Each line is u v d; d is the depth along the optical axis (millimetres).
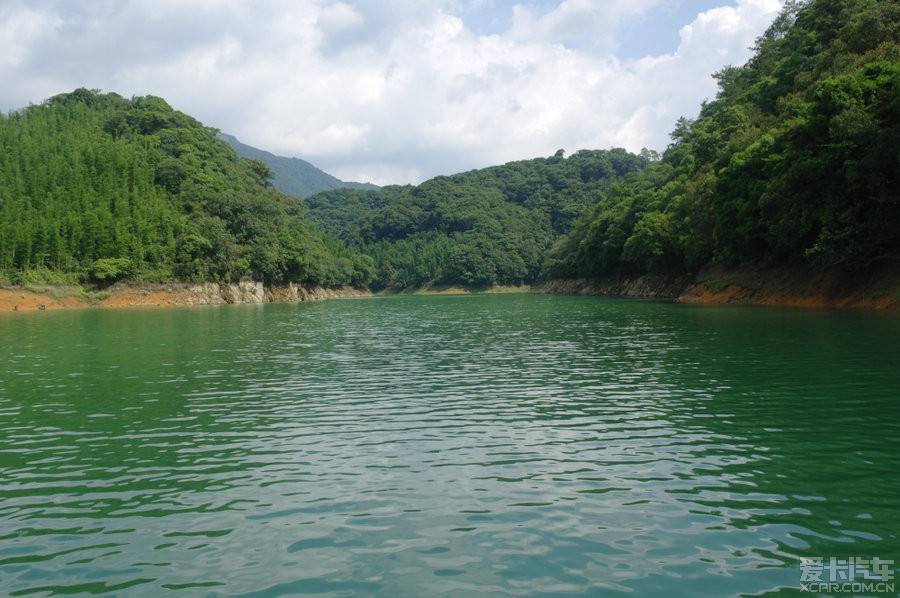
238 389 21562
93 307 93875
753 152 63844
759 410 16938
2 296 83938
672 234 92438
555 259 181500
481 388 21328
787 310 51031
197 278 111000
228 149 178250
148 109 165625
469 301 122438
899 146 42625
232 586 7953
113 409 18406
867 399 17797
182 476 12281
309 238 166250
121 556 8844
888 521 9648
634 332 39312
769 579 7969
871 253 49000
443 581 8016
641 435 14812
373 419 16922
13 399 19922
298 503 10758
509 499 10805
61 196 107062
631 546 8938
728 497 10734
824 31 80875
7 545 9234
